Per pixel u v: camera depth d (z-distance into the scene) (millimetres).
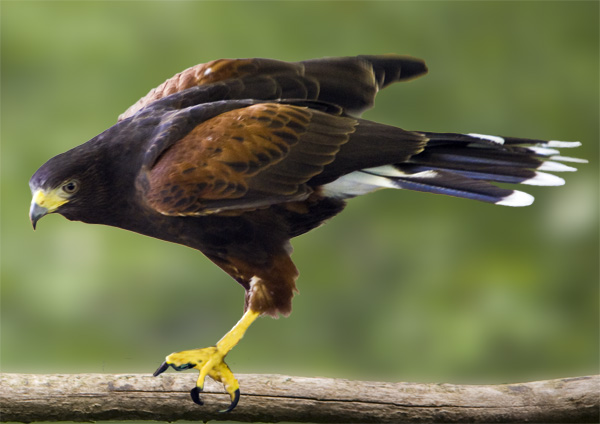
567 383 8203
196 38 13336
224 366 8414
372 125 8930
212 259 9180
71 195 8953
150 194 8633
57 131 12922
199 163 8570
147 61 13266
